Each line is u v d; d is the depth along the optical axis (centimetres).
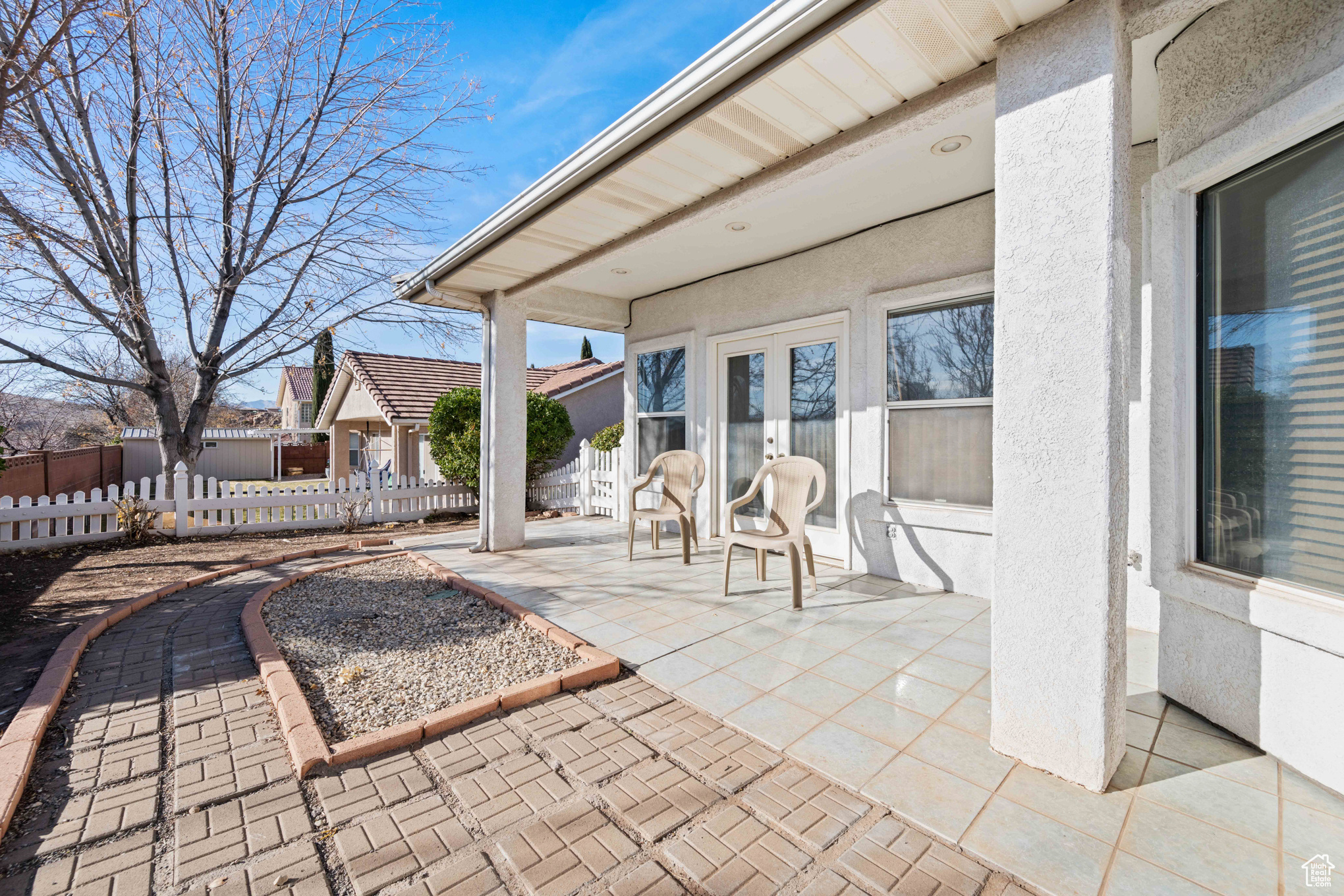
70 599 473
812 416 548
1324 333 196
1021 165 210
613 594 436
